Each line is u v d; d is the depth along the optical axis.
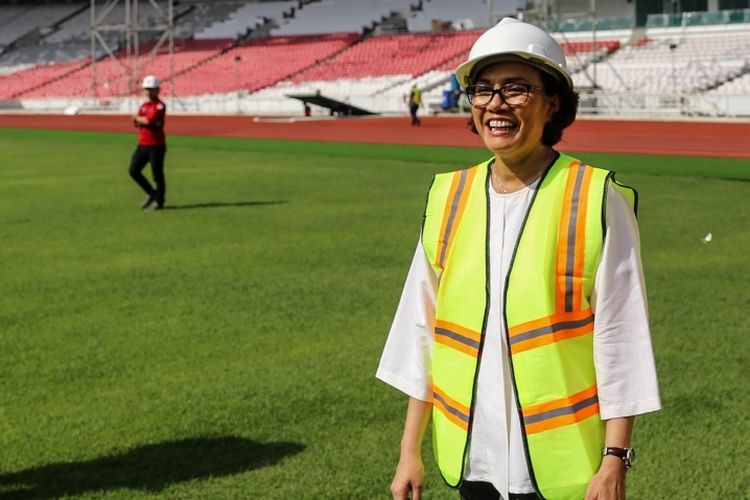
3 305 9.16
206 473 5.18
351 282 9.97
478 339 2.91
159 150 15.62
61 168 23.66
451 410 2.99
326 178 20.14
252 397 6.42
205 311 8.82
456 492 5.03
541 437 2.81
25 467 5.29
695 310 8.54
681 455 5.38
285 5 63.31
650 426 5.82
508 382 2.88
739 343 7.51
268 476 5.14
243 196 17.36
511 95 2.87
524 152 2.92
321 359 7.27
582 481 2.81
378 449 5.51
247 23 63.03
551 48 2.90
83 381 6.80
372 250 11.79
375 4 59.47
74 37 68.31
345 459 5.36
